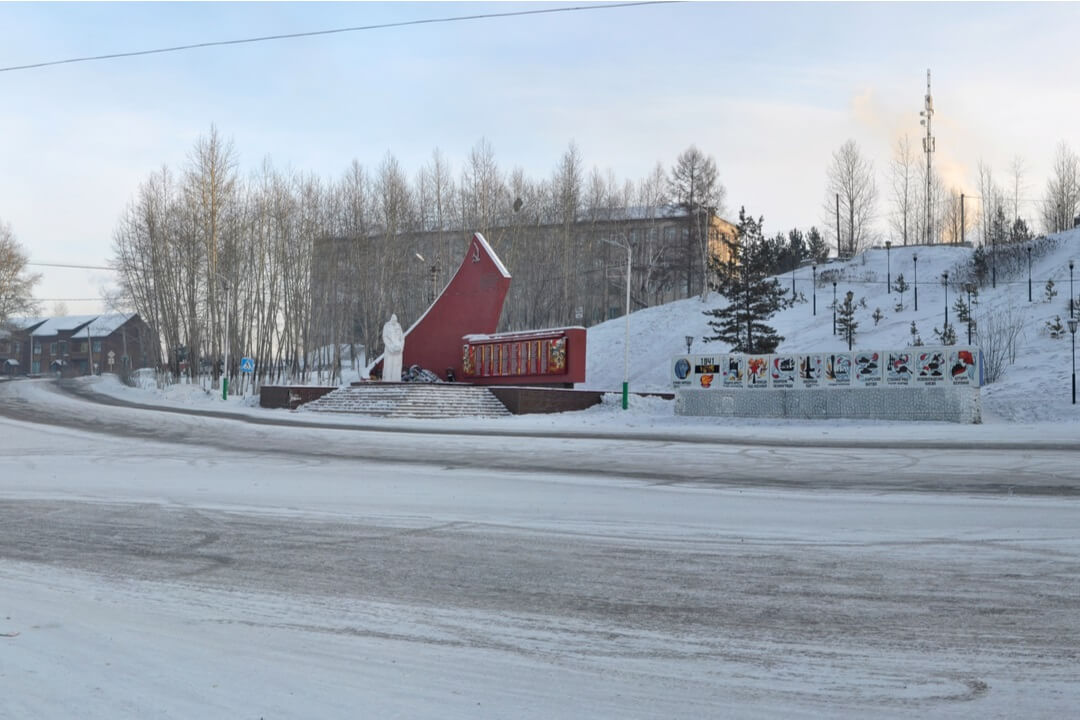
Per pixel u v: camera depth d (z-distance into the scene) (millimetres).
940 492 14289
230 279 68000
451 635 6570
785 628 6695
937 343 46375
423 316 51344
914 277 62188
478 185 76812
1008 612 7035
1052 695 5184
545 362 43625
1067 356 38906
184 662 5895
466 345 48969
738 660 5926
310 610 7324
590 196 85625
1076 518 11438
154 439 28969
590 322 82375
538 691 5324
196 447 25688
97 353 122750
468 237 75938
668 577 8461
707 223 78812
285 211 71250
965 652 6039
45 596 7855
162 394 62062
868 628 6660
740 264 63625
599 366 62344
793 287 65000
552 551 9781
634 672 5688
